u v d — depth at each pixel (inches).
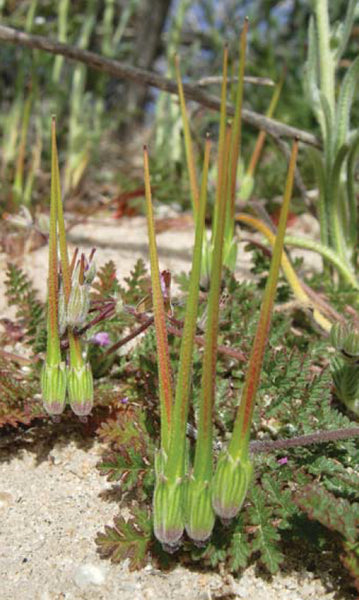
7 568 4.2
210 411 3.5
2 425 4.9
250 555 4.1
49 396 4.1
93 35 16.8
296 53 15.0
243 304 5.9
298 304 5.8
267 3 13.8
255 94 13.6
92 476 4.9
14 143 11.1
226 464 3.5
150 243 3.7
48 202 9.8
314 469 4.4
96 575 4.1
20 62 11.5
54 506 4.7
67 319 4.1
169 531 3.6
